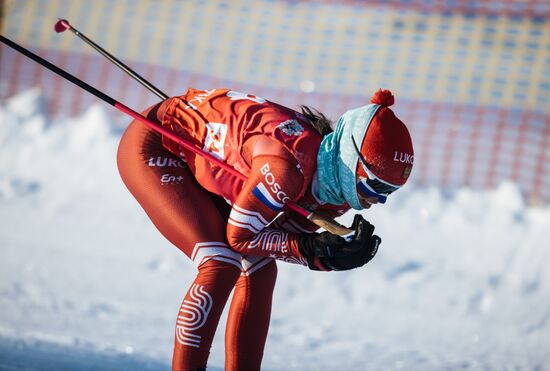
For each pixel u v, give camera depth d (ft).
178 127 33.60
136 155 33.88
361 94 104.99
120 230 65.62
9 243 61.57
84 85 33.60
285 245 30.12
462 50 115.24
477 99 104.47
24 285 54.08
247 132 31.32
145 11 125.90
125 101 99.45
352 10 124.98
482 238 66.33
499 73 110.11
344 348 48.21
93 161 76.84
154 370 40.93
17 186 72.43
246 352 33.40
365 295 56.85
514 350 49.80
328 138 30.40
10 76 104.22
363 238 29.27
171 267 59.88
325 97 103.76
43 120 82.84
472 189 82.28
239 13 124.98
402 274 60.13
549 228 67.15
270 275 33.91
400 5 125.49
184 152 33.55
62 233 64.39
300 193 30.37
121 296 54.03
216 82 107.04
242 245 30.63
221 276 30.71
